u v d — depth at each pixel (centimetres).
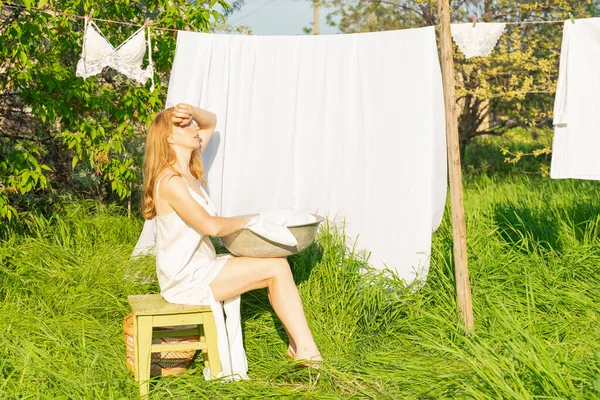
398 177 436
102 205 613
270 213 379
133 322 340
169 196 352
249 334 404
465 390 311
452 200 400
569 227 557
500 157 1014
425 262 436
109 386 326
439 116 429
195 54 436
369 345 395
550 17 895
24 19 470
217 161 441
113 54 408
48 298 425
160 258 360
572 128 394
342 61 441
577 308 424
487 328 408
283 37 444
